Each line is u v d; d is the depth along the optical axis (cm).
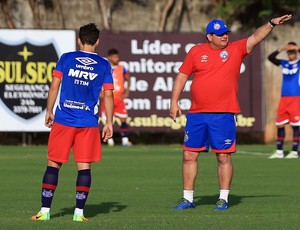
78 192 2920
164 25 9038
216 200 3703
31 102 7719
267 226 2808
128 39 7975
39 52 7725
